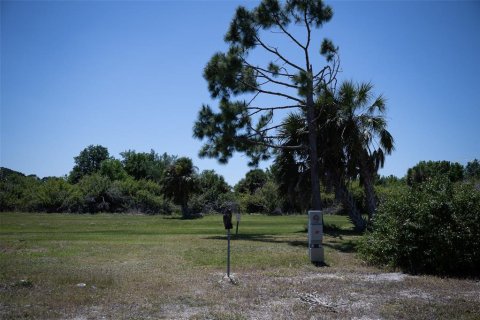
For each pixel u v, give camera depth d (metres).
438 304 8.34
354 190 42.31
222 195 61.75
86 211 59.44
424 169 56.69
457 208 11.85
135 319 7.36
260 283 10.37
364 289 9.73
